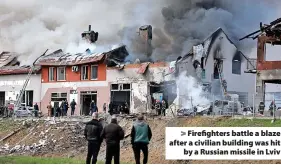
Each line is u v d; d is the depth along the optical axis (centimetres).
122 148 4094
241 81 6681
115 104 6294
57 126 4978
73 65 6781
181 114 4844
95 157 2520
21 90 7300
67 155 4184
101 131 2527
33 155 4247
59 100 6944
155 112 5559
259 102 4784
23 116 6225
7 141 4978
